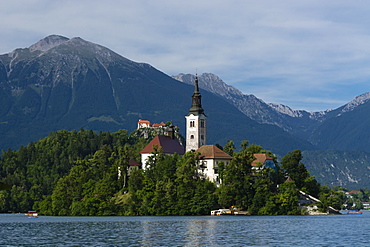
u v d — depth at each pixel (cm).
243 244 13888
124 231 17475
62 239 15325
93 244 14062
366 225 19762
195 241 14512
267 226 19138
